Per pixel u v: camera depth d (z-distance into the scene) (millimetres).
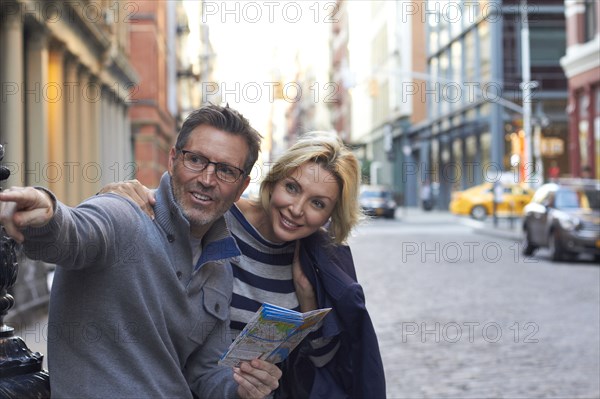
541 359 7789
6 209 1945
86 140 23797
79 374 2355
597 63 32500
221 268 2713
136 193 2523
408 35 54219
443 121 48688
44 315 10141
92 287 2344
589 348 8281
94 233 2199
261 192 3076
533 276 15375
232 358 2531
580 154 34844
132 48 37562
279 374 2611
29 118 18734
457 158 46562
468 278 15102
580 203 18609
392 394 6449
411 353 8125
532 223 19672
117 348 2369
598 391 6500
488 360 7766
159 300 2445
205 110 2561
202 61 71375
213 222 2631
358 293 2994
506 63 40312
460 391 6539
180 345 2586
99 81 26000
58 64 20562
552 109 41344
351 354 3096
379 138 65375
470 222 36031
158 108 38875
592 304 11398
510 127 40094
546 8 40906
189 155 2533
